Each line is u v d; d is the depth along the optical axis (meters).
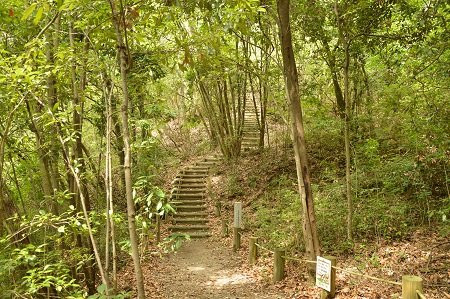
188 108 17.14
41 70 3.72
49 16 4.88
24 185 6.84
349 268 6.49
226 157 14.63
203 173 14.60
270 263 7.51
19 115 4.60
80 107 4.60
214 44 3.86
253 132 16.12
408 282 3.94
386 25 7.29
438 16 6.12
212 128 16.45
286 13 5.86
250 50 10.58
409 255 6.51
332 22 7.77
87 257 4.74
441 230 6.96
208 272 7.80
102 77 4.04
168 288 6.98
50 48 4.90
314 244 6.10
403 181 8.45
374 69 10.02
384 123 9.93
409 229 7.45
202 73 8.50
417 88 7.90
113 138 7.71
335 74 9.26
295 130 6.05
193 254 9.22
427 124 7.39
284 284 6.45
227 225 10.43
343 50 7.64
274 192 11.57
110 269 7.02
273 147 14.36
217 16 3.84
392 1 6.65
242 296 6.27
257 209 11.04
